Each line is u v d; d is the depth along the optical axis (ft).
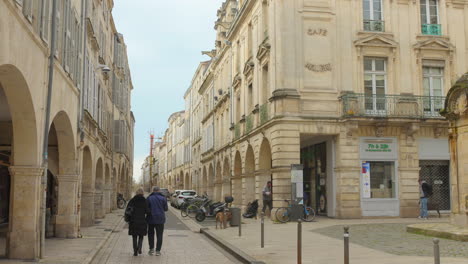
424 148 75.05
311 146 84.94
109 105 95.66
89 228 61.87
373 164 73.20
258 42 86.53
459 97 44.32
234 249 38.99
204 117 158.10
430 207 75.31
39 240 34.09
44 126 34.30
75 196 49.32
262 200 81.61
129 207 38.11
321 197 79.15
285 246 39.99
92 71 61.57
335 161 73.51
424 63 78.07
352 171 71.72
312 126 71.92
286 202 69.31
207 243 48.11
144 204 38.19
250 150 92.94
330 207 74.49
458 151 45.09
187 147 212.02
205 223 74.13
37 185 33.32
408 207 72.79
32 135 32.42
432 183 75.92
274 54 75.15
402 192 72.90
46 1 33.81
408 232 47.67
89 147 60.95
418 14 78.33
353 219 70.28
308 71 73.31
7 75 27.66
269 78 77.97
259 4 85.61
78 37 49.03
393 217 72.13
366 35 75.66
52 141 53.88
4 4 23.56
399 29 77.25
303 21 74.23
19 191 32.94
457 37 79.71
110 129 97.76
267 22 82.69
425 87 78.18
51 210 59.31
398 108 74.64
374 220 67.87
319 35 74.38
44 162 34.27
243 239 46.42
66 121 44.50
